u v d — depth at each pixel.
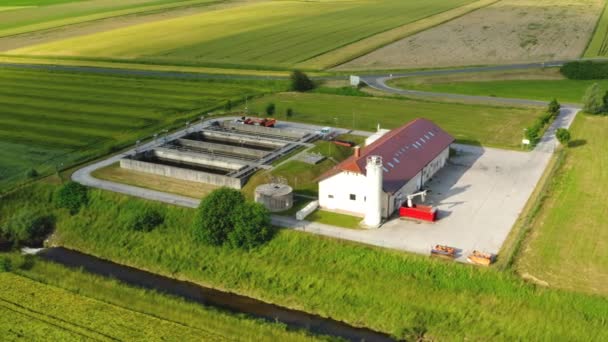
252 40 198.00
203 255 64.44
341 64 165.12
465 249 60.69
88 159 90.38
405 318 53.25
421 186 78.25
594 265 57.22
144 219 69.31
